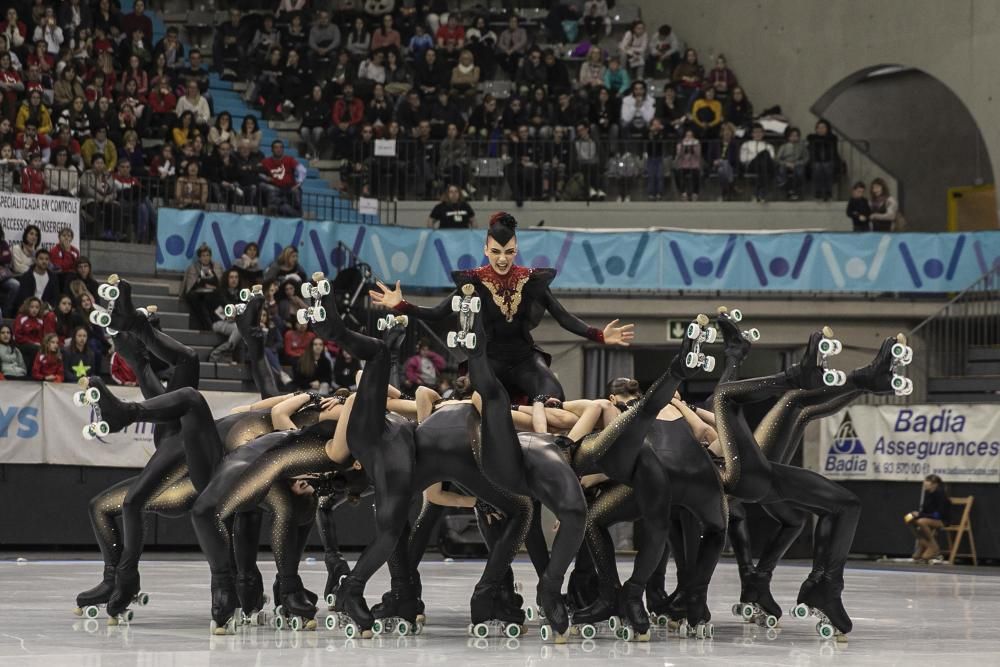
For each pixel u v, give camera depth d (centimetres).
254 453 2234
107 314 2284
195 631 2272
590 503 2322
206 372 4881
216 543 2216
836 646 2155
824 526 2308
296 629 2303
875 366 2184
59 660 1823
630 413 2141
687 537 2386
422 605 2433
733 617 2750
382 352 2145
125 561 2386
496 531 2455
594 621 2262
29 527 4559
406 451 2166
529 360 2361
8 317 4728
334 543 2747
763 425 2428
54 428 4572
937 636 2341
